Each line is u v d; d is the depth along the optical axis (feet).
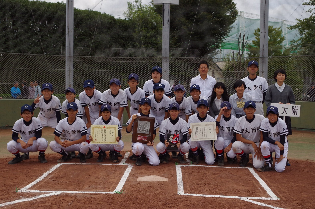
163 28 31.45
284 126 18.16
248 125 18.80
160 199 13.46
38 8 56.03
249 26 70.18
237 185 15.51
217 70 34.78
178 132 19.43
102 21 60.08
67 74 32.63
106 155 22.03
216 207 12.68
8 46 54.54
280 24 58.65
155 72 21.74
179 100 20.80
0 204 12.95
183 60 33.60
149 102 19.33
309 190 14.92
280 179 16.62
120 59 35.17
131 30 63.26
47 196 13.82
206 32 65.72
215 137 19.01
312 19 47.44
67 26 32.35
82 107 22.39
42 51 56.24
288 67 34.24
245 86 20.53
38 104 22.80
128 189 14.70
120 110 21.94
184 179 16.33
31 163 19.65
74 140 19.77
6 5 53.93
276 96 21.29
